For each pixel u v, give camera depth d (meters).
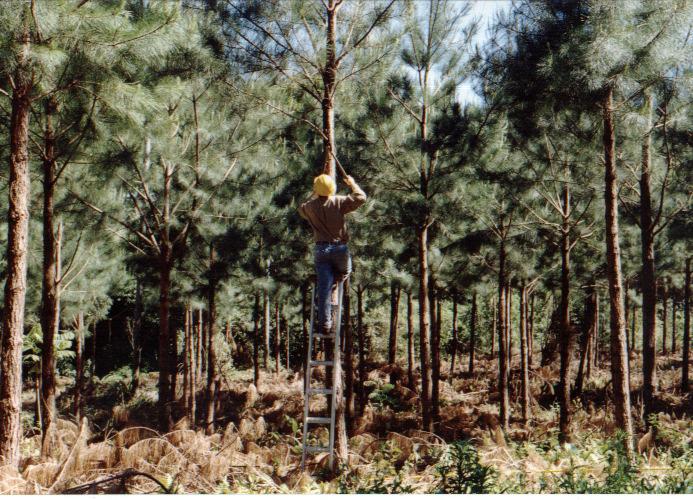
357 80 8.95
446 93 11.67
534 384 20.58
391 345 25.03
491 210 12.65
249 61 8.53
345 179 6.41
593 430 10.64
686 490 5.25
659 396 16.45
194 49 8.68
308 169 12.77
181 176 11.69
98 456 6.43
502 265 14.29
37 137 9.25
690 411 14.08
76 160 9.72
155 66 8.88
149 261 13.79
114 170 10.11
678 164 11.46
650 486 5.48
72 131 8.79
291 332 32.62
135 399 23.06
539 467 6.46
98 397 24.56
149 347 32.34
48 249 9.29
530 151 11.03
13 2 5.78
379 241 13.37
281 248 14.52
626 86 7.44
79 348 18.80
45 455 7.26
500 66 8.95
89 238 11.24
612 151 8.36
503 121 10.82
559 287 16.05
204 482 6.11
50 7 5.92
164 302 11.58
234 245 13.33
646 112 8.30
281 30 8.43
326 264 6.38
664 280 25.33
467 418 15.37
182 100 11.24
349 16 8.96
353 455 7.57
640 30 7.39
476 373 25.20
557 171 11.14
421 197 10.80
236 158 12.08
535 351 30.72
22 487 5.75
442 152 11.41
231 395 21.75
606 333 29.39
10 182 7.15
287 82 9.00
